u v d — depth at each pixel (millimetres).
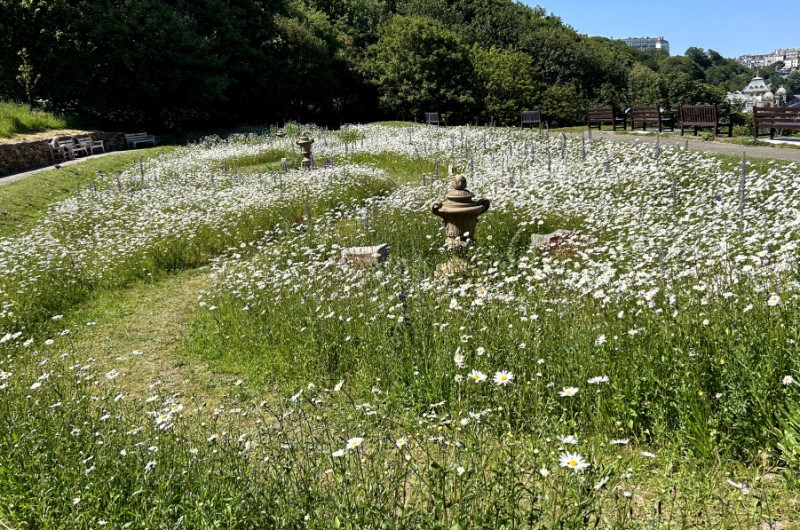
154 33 36875
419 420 4461
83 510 3422
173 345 7340
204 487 3449
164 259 11016
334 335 6234
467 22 78562
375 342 5863
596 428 4117
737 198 9516
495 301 5922
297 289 7574
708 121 20047
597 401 4207
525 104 59281
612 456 3834
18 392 5090
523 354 4836
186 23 39969
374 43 64625
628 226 8867
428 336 5621
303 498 3221
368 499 3021
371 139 28188
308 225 11297
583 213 10258
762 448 3633
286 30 48438
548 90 63562
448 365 5047
